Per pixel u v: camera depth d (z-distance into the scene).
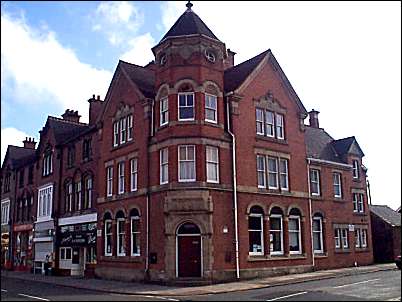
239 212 26.38
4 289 24.28
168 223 24.83
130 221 28.47
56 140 39.97
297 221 30.11
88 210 33.84
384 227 39.03
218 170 26.02
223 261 24.89
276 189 28.89
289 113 31.19
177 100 26.17
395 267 31.17
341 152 37.25
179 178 25.25
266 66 30.27
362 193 37.47
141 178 27.86
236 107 27.62
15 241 46.53
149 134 27.80
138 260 27.08
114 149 31.03
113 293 21.75
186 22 28.34
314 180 33.06
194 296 19.53
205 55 26.89
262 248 27.34
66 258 36.31
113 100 32.19
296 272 28.70
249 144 27.92
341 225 34.12
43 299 18.78
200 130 25.56
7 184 50.75
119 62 31.78
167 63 26.86
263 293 19.31
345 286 20.45
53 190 39.31
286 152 30.17
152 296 19.95
